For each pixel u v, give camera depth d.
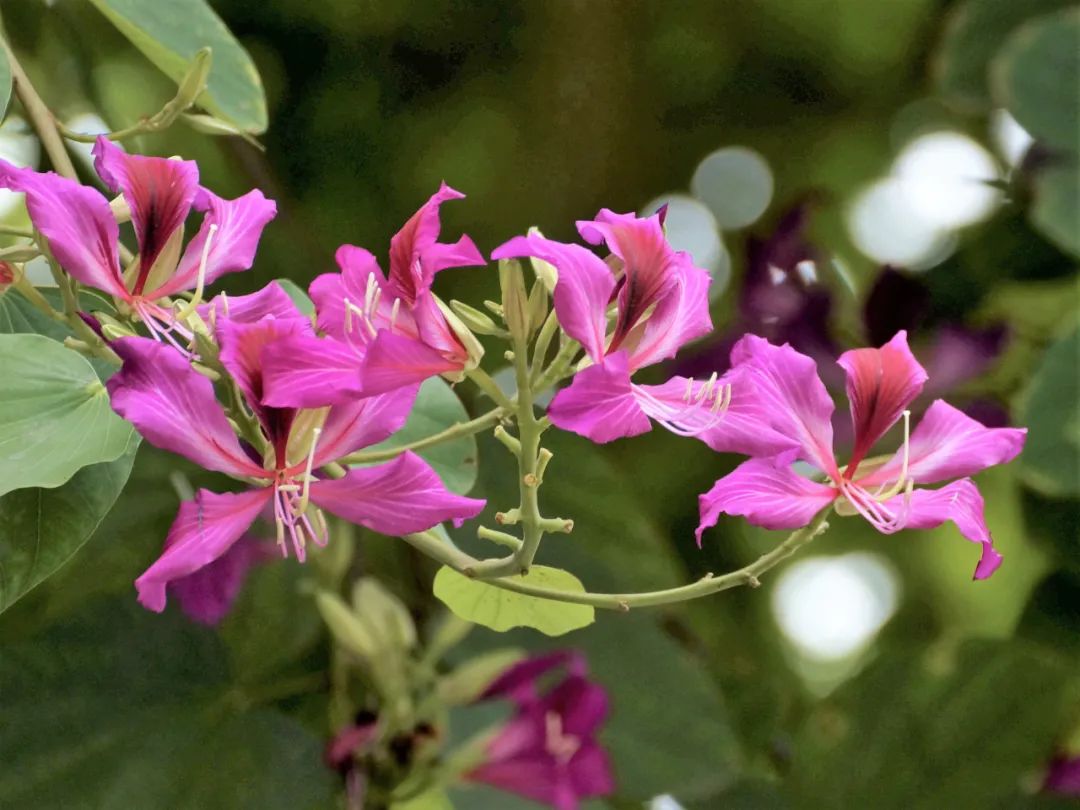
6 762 1.64
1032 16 1.97
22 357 1.50
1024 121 1.89
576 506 1.82
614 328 1.48
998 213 2.15
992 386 2.01
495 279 2.26
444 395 1.63
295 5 2.23
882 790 1.80
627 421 1.44
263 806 1.69
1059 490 1.83
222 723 1.69
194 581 1.70
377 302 1.49
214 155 1.94
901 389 1.51
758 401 1.49
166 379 1.44
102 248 1.50
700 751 1.80
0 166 1.48
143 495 1.74
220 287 1.85
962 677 1.81
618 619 1.81
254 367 1.46
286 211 1.90
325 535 1.47
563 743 1.74
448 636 1.76
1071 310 2.07
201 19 1.70
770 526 1.48
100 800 1.65
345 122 2.29
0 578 1.52
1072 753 1.80
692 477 2.21
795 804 1.80
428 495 1.47
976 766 1.80
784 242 1.92
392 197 2.30
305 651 1.74
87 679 1.67
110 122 1.94
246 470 1.46
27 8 1.90
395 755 1.73
